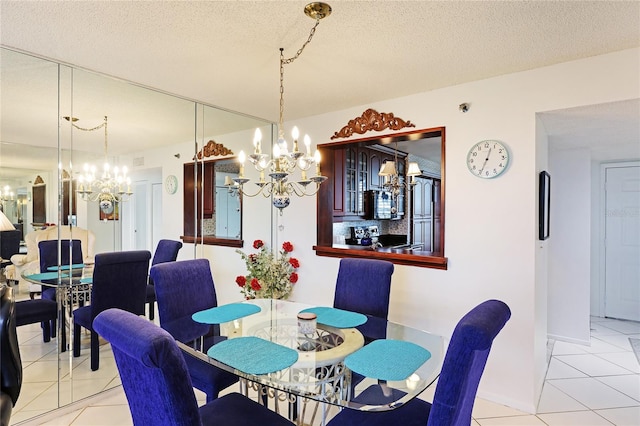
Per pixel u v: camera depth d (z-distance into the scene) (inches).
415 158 236.4
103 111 110.4
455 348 46.1
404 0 63.4
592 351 134.1
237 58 88.8
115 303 104.5
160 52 85.8
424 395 103.3
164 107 124.4
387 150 210.1
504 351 98.3
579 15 68.1
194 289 97.8
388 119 121.3
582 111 92.4
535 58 87.9
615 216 173.0
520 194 96.8
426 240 258.5
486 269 102.0
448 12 67.3
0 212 86.0
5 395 57.4
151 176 124.8
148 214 124.6
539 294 102.7
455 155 107.2
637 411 93.8
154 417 44.6
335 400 53.1
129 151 119.0
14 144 94.4
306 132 145.7
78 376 100.6
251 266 141.1
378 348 68.5
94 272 99.4
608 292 175.6
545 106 93.0
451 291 108.0
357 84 106.6
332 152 145.3
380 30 74.4
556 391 104.3
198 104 128.5
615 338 147.5
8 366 59.7
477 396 101.5
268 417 59.6
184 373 41.0
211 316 87.5
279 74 99.0
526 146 95.9
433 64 91.7
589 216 139.3
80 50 84.9
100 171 111.5
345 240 204.2
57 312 99.1
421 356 65.1
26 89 94.7
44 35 77.4
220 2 64.5
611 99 84.7
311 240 144.1
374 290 96.1
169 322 85.8
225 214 151.7
